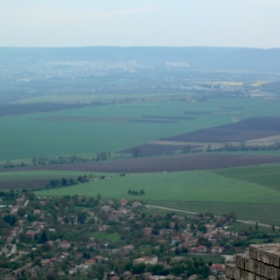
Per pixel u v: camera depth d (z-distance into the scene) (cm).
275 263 5234
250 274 5431
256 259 5381
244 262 5478
